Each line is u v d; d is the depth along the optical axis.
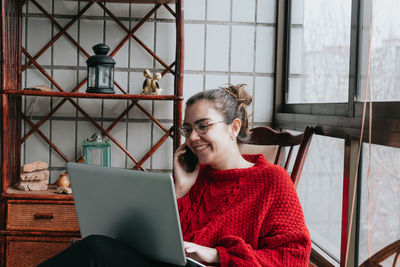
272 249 1.04
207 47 2.22
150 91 2.03
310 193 1.85
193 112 1.17
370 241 1.29
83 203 0.97
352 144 1.35
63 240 1.89
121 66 2.20
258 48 2.25
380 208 1.23
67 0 2.14
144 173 0.82
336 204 1.59
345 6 1.50
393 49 1.14
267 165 1.18
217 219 1.11
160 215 0.83
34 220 1.90
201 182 1.27
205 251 1.01
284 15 2.20
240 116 1.21
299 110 1.95
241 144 1.26
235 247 1.00
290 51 2.16
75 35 2.17
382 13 1.21
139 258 0.87
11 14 1.98
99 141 2.01
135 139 2.22
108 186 0.89
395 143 1.06
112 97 1.89
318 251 1.71
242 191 1.14
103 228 0.95
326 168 1.68
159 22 2.19
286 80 2.19
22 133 2.16
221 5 2.22
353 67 1.35
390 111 1.11
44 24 2.14
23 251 1.89
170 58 2.20
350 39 1.38
